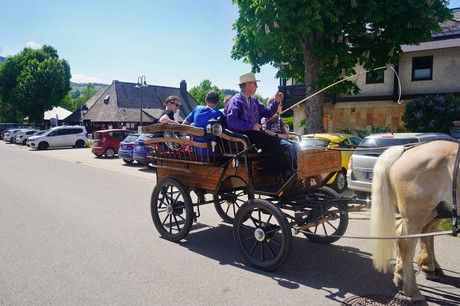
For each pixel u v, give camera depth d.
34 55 52.16
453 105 14.90
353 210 4.82
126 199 9.15
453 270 4.66
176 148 6.00
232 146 5.32
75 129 29.22
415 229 3.84
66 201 8.88
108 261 5.05
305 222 4.79
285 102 20.91
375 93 18.55
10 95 51.28
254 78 5.32
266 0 10.73
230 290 4.20
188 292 4.15
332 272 4.68
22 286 4.29
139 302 3.92
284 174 5.10
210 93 6.01
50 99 50.09
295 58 13.66
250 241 5.97
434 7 10.79
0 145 34.28
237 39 13.40
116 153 21.06
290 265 4.93
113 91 47.56
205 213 7.79
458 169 3.50
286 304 3.87
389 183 4.06
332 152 5.12
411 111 15.94
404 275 3.94
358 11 10.77
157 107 49.25
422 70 17.33
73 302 3.92
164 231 6.09
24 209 8.04
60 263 4.97
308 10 9.98
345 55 11.56
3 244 5.73
